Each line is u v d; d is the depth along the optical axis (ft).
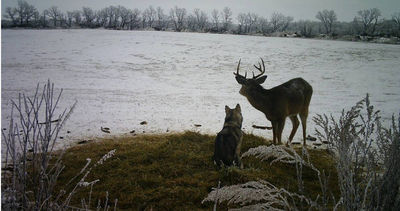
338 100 50.08
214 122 36.01
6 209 7.55
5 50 108.27
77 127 32.07
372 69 88.94
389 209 6.59
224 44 149.48
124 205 16.24
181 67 86.33
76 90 53.26
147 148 24.66
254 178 18.17
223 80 69.77
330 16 265.95
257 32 291.58
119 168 20.77
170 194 17.20
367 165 7.34
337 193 16.83
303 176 19.69
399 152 6.84
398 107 45.06
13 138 7.79
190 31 296.10
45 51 109.81
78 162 21.67
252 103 25.38
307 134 31.24
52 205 8.13
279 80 70.59
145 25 346.95
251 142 25.55
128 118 36.68
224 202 15.93
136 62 92.12
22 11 279.49
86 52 110.11
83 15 322.14
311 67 90.94
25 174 8.05
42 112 37.35
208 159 22.26
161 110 41.34
